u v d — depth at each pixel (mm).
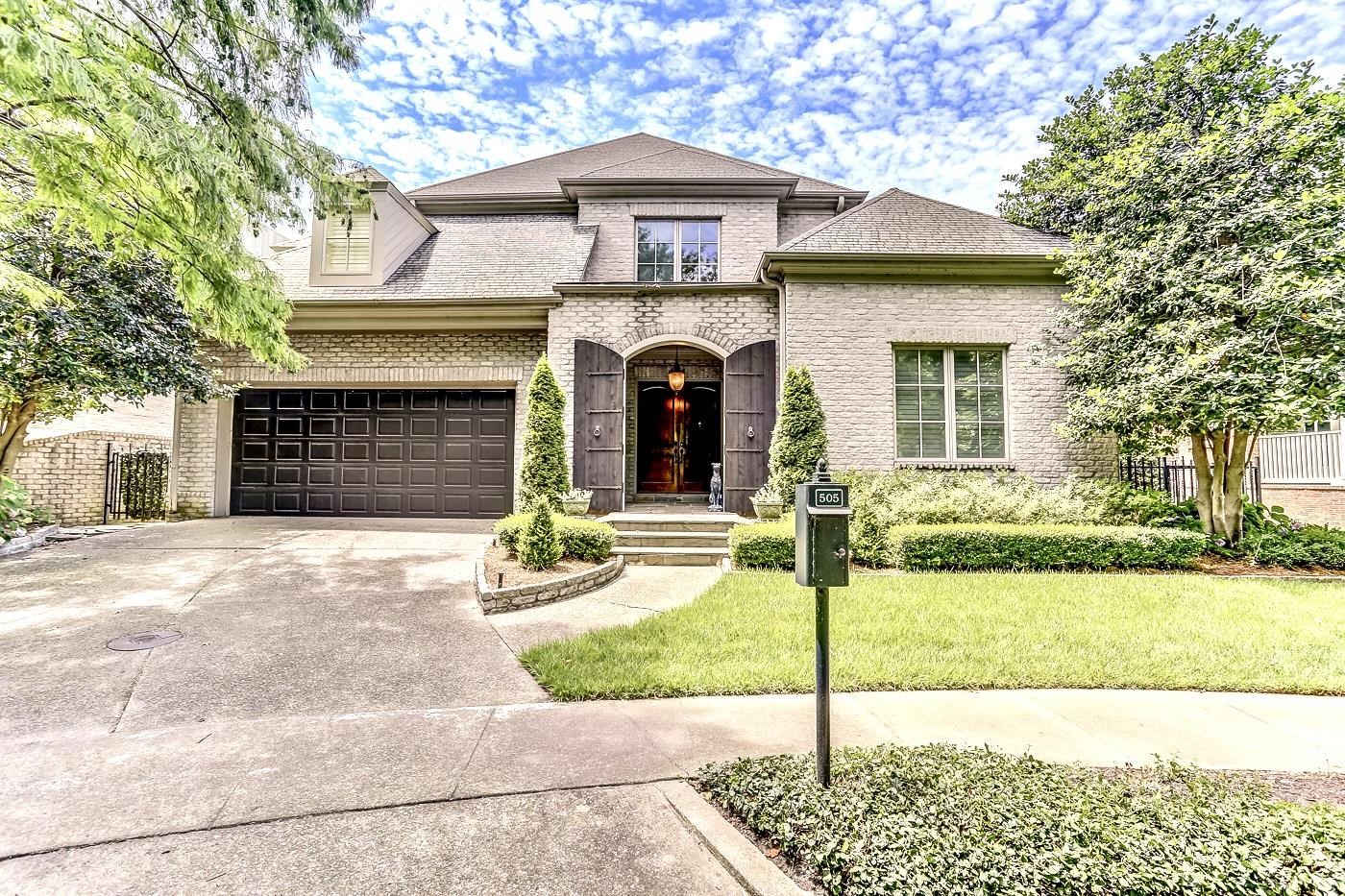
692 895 2098
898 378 9453
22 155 4258
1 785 2758
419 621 5383
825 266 9219
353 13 6117
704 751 3098
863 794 2475
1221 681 4000
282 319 5840
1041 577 6641
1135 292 7664
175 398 10961
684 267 11422
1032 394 9281
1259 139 7008
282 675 4188
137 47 4688
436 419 11242
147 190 4461
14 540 7789
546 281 10609
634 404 12508
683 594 6410
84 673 4129
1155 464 9336
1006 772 2654
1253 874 1937
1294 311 6500
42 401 8062
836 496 2607
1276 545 7426
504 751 3109
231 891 2096
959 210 10328
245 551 7969
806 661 4316
